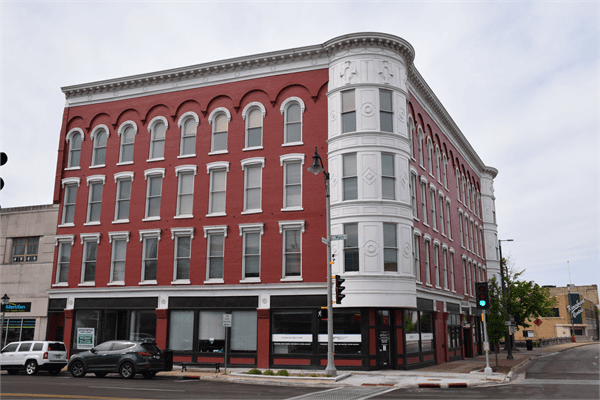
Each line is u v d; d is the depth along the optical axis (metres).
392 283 25.28
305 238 27.17
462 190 43.81
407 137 27.91
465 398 15.49
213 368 26.97
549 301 63.50
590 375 24.47
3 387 17.70
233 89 30.53
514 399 15.24
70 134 34.03
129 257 30.53
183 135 31.23
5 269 33.25
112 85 33.12
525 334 68.19
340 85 27.56
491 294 29.77
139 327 29.55
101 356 22.31
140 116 32.31
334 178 26.78
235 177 29.34
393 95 27.53
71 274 31.69
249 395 16.00
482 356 41.94
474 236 46.88
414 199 29.89
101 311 30.47
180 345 28.48
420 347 28.72
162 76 31.88
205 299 28.36
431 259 32.06
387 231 26.02
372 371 24.50
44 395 15.37
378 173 26.14
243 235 28.44
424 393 17.12
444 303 34.06
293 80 29.33
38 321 31.72
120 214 31.64
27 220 33.59
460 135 42.69
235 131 29.97
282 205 28.02
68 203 33.12
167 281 29.33
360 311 25.33
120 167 32.12
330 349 21.66
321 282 26.30
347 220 25.92
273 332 26.81
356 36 27.47
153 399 14.51
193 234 29.38
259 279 27.56
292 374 22.19
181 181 30.67
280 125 29.08
